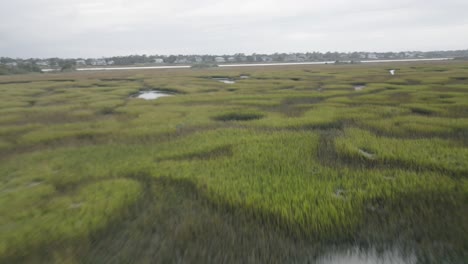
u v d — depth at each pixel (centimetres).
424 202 618
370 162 890
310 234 530
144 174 844
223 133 1302
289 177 758
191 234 548
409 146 993
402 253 490
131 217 611
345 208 584
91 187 739
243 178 765
